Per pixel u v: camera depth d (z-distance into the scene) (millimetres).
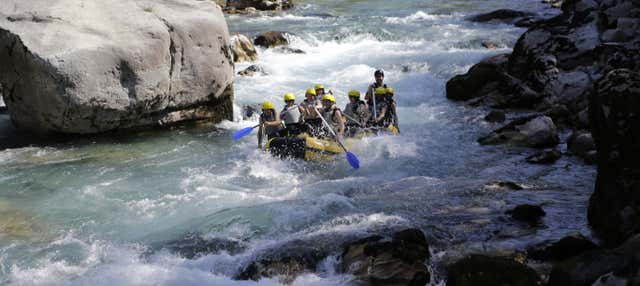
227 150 13555
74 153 13016
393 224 9000
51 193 10867
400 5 33844
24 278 7902
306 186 11281
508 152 13156
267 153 13188
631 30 16766
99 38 13344
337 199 10172
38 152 13047
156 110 14391
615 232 7668
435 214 9422
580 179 11148
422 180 11297
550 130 13555
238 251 8539
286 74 20953
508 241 8281
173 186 11289
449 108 17250
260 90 18859
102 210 10180
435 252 8047
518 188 10625
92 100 13164
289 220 9430
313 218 9477
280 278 7586
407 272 7293
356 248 7922
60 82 12781
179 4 15352
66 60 12742
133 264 8195
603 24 17422
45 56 12664
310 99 13977
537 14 28391
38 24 13180
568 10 18828
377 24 28062
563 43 17281
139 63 13602
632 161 7621
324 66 21969
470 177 11547
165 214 10039
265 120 13672
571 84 16125
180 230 9336
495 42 23938
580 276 6414
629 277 5973
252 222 9430
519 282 6664
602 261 6426
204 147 13719
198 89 14938
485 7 32219
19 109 13883
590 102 8102
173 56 14352
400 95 18750
